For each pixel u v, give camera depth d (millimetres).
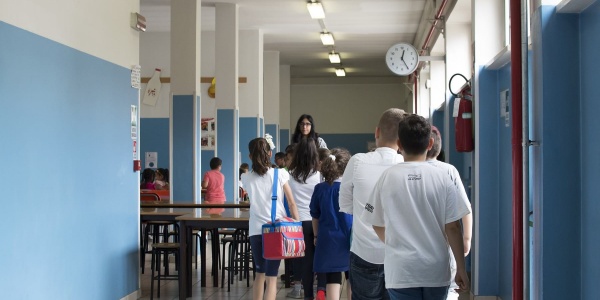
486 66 7445
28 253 4887
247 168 13836
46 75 5191
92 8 6055
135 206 7211
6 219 4586
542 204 4594
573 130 4574
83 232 5863
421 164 3383
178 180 11156
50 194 5246
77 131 5750
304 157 6270
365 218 3613
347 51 20000
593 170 4312
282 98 22562
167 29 16250
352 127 26109
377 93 26125
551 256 4566
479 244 7406
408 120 3471
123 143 6852
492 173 7410
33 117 4984
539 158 4668
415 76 17531
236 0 13438
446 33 10984
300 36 17469
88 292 5953
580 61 4559
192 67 11312
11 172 4664
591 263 4340
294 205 5848
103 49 6320
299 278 7426
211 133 16531
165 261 8469
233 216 7273
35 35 5027
